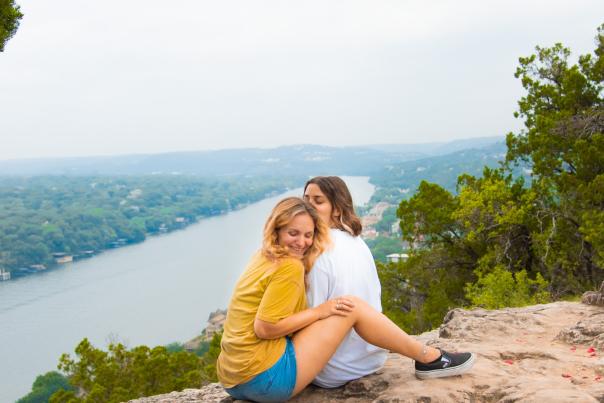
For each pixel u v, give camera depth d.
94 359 19.75
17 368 68.56
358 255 3.73
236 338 3.43
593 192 17.53
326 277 3.61
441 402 3.36
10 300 110.88
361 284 3.69
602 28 20.88
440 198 22.73
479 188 22.27
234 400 3.89
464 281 22.52
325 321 3.51
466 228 21.59
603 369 3.97
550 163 19.95
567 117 19.64
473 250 22.69
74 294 113.69
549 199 20.42
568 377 3.88
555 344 5.09
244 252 154.25
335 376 3.78
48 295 114.31
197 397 5.77
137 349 20.34
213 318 84.06
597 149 18.28
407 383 3.67
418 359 3.70
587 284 18.56
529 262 21.77
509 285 14.85
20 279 136.38
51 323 90.19
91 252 179.62
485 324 5.67
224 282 116.06
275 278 3.39
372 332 3.54
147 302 102.50
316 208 3.90
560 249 19.33
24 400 55.16
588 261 19.14
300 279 3.42
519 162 22.66
